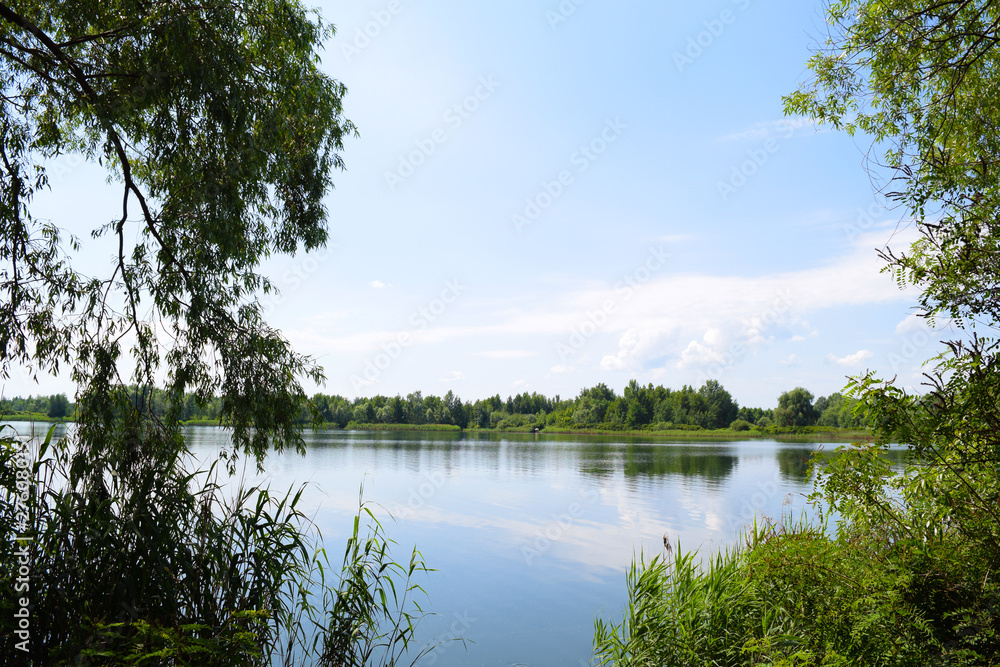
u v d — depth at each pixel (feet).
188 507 15.51
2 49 23.24
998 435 13.19
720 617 18.42
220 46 22.25
